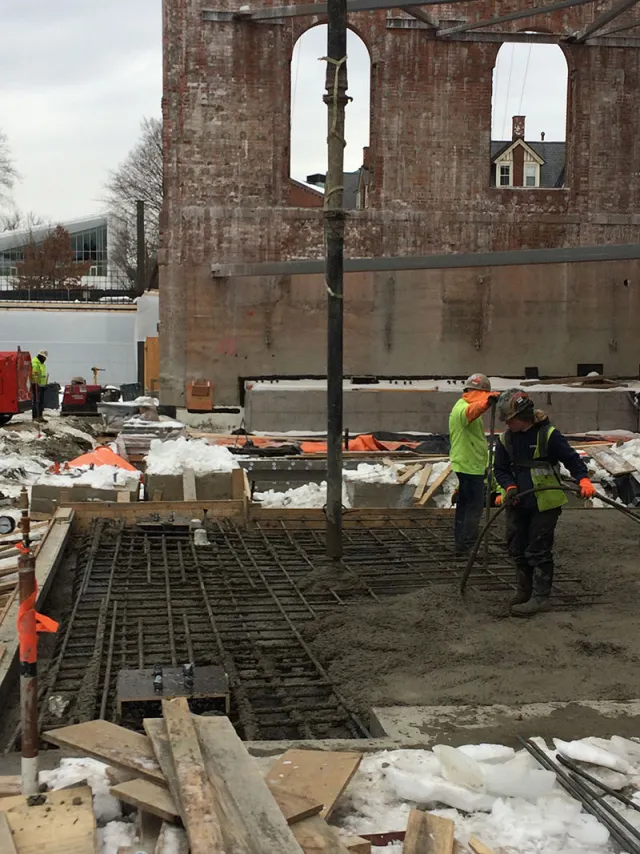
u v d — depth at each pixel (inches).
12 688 178.9
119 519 340.5
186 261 695.7
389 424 643.5
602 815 118.6
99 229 2468.0
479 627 214.4
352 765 126.0
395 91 696.4
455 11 693.3
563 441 223.8
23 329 1402.6
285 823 102.7
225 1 681.0
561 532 323.6
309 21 688.4
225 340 702.5
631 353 724.0
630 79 709.9
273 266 628.1
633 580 259.8
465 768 126.0
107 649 205.5
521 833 113.6
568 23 697.6
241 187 693.9
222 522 346.3
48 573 253.6
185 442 393.4
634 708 161.3
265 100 690.8
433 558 294.7
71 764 129.3
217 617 230.1
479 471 292.4
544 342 719.7
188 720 127.0
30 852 100.8
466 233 708.7
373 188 703.1
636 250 482.6
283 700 177.2
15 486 460.4
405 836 110.5
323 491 371.6
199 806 102.8
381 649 201.2
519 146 1528.1
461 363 717.3
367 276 707.4
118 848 106.0
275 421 637.3
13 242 2486.5
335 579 261.3
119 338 1418.6
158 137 2364.7
